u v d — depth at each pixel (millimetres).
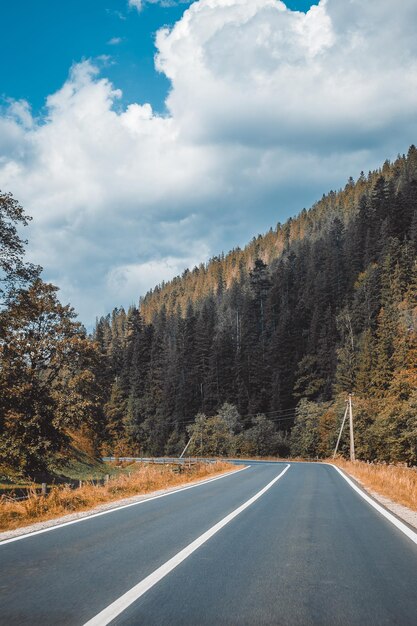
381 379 82812
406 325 85812
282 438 95750
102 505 14680
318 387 106312
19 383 31562
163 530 9211
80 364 39344
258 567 6258
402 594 5102
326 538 8320
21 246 27125
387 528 9414
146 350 131875
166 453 106875
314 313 120812
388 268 106500
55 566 6387
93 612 4566
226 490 18438
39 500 13594
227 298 194500
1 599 4980
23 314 32938
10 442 30453
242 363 114750
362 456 74500
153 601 4883
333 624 4242
